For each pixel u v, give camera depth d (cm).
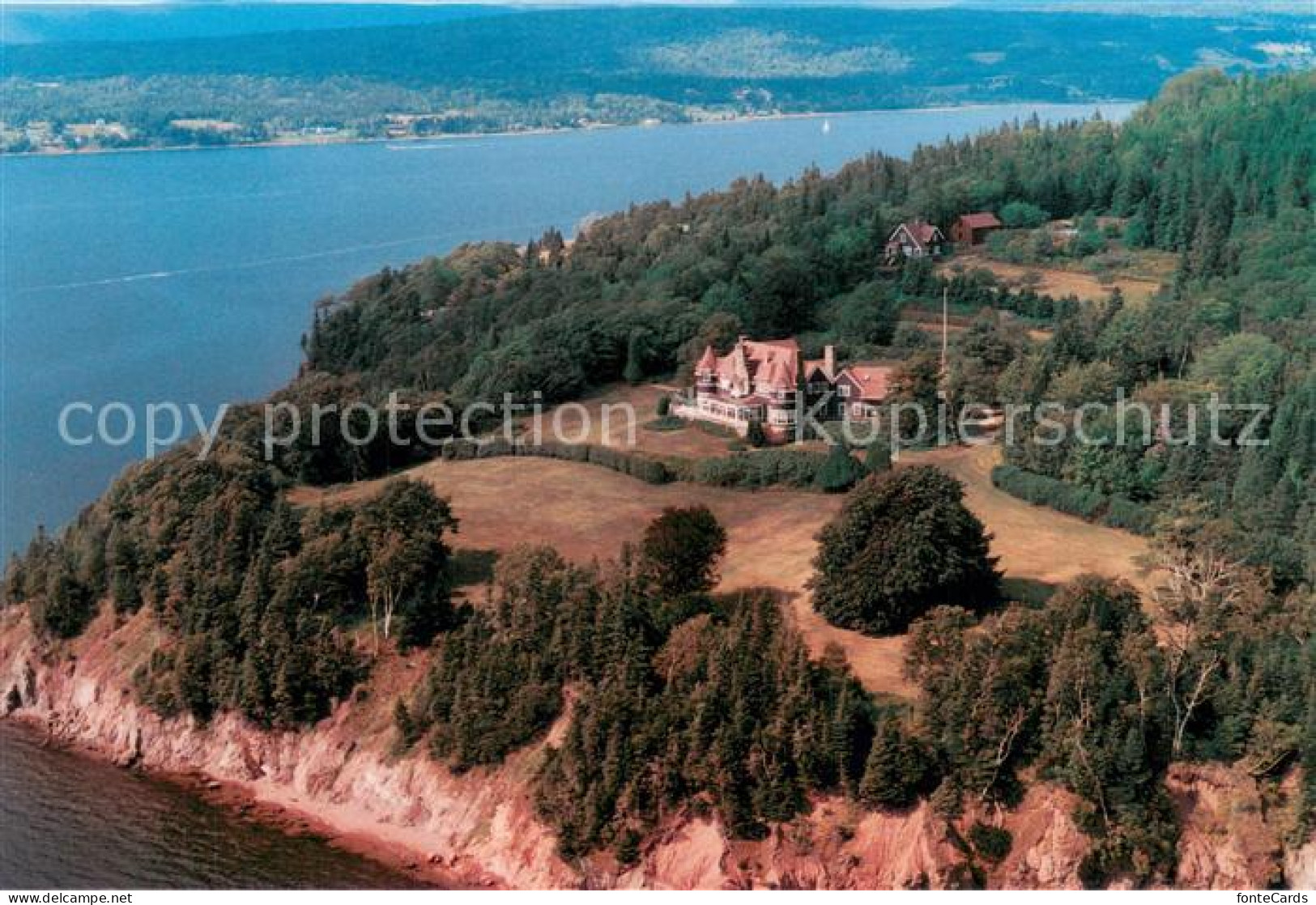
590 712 12900
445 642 14488
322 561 15825
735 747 12200
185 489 18038
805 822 11988
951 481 14862
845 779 12062
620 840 12300
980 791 11881
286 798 14550
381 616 15688
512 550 16262
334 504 18062
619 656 13400
